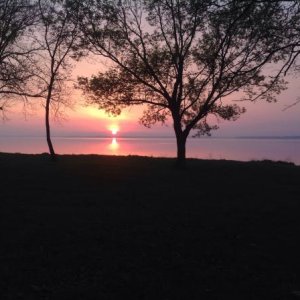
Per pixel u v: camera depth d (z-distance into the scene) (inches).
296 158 2352.4
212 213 527.2
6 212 522.0
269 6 393.4
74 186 729.6
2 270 323.9
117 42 1024.9
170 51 1008.9
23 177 821.2
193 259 356.8
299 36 400.8
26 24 1061.1
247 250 382.0
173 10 959.6
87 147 4025.6
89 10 1026.1
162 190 696.4
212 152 3083.2
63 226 456.1
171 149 3580.2
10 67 1085.1
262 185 767.7
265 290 292.2
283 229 456.8
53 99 1208.8
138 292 286.5
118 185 746.8
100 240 407.5
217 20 398.3
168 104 1047.6
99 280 307.6
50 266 336.5
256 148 4138.8
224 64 498.0
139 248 383.6
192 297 279.9
